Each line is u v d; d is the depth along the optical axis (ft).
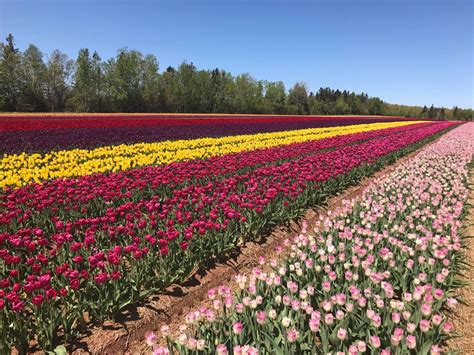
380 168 50.03
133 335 14.70
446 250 16.74
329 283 13.69
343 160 42.09
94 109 264.93
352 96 417.49
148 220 22.62
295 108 367.04
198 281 18.74
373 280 14.23
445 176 38.01
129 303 15.79
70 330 13.70
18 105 229.04
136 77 273.13
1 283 13.20
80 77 250.37
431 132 98.48
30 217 23.45
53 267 16.48
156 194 29.94
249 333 12.27
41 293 14.38
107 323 14.89
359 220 24.38
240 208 24.68
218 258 20.76
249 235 23.40
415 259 17.34
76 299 14.89
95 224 19.85
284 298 12.70
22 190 24.79
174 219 23.02
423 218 23.00
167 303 16.74
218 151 55.88
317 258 17.90
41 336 12.91
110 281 15.52
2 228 21.27
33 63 247.50
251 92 342.44
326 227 20.92
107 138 66.03
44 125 83.56
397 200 28.96
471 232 25.53
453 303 13.79
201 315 12.32
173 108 287.07
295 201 28.02
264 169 33.86
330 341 11.97
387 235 18.97
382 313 13.12
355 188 38.40
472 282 18.33
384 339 11.76
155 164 44.21
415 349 11.52
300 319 12.62
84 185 28.32
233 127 100.78
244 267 20.84
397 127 129.90
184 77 305.12
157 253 18.19
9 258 15.07
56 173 34.96
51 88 260.42
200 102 308.81
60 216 23.90
